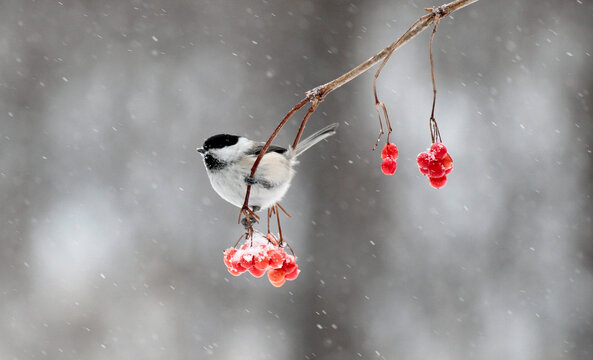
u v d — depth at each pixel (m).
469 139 13.95
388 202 13.44
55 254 14.24
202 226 14.31
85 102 15.53
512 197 13.44
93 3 16.31
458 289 12.76
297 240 13.34
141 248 14.09
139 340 13.01
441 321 12.59
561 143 13.81
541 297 12.67
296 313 13.01
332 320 12.77
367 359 12.45
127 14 16.19
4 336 13.20
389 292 12.86
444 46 14.91
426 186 13.62
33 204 14.68
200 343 13.01
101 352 12.88
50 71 15.83
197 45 15.63
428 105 14.27
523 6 15.20
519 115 14.13
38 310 13.62
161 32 15.94
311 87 14.55
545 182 13.52
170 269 13.91
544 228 13.16
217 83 15.12
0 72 15.71
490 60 14.80
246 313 13.34
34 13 16.23
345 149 13.81
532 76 14.53
